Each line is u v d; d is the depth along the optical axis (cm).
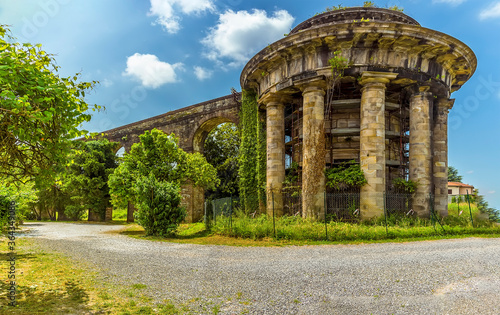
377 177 2030
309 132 2191
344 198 2128
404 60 2145
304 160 2195
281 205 2467
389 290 796
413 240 1605
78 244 1708
